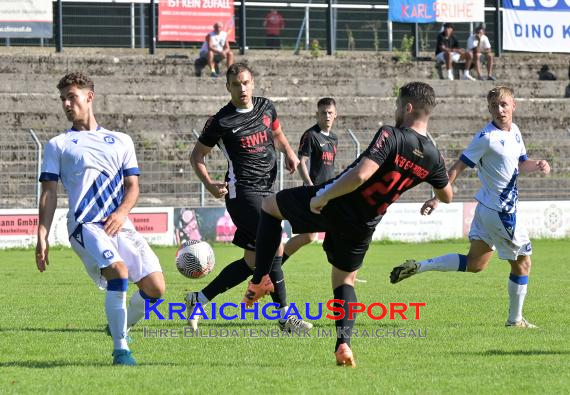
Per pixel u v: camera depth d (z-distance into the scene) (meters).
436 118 76.25
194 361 19.39
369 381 16.72
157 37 86.44
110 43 88.06
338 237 18.58
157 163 65.62
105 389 15.87
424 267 25.23
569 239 63.19
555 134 76.12
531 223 62.88
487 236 25.11
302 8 93.06
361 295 32.91
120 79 77.25
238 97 24.45
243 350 20.98
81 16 84.94
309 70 82.50
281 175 62.34
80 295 32.91
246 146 24.50
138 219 57.50
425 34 94.69
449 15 84.00
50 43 87.50
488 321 26.20
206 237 58.88
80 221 18.66
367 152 17.48
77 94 18.94
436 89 80.88
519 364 18.75
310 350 20.98
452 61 84.44
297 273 41.91
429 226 61.84
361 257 18.81
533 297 32.72
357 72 83.38
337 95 80.69
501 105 24.86
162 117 72.44
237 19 90.62
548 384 16.53
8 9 77.88
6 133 62.31
